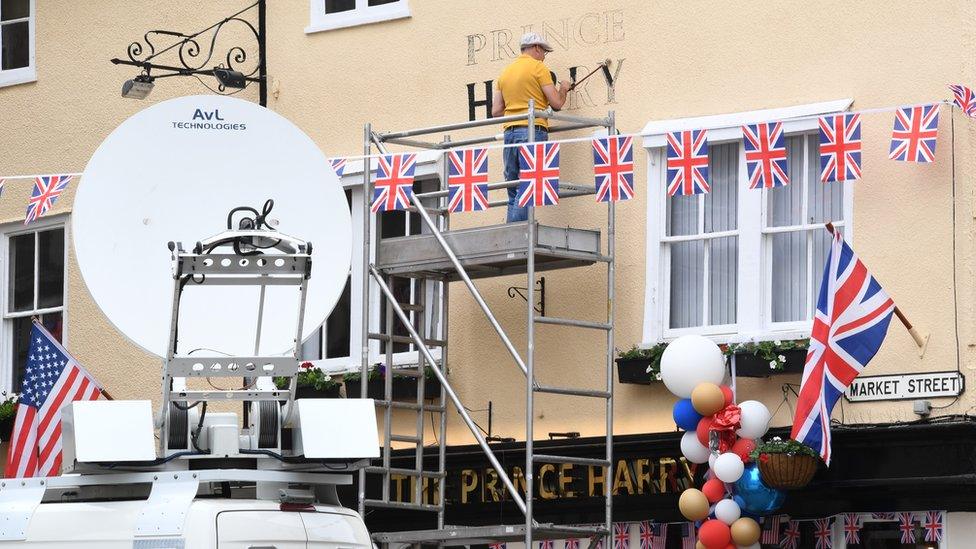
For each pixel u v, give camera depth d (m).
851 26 17.70
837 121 16.44
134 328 14.32
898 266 17.14
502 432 19.47
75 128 22.95
